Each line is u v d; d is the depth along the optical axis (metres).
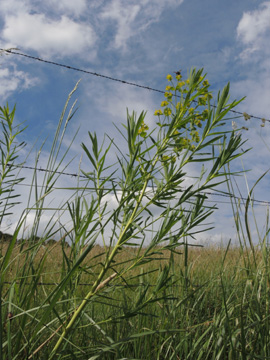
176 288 2.03
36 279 1.22
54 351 1.14
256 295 1.70
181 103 1.42
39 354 1.31
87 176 1.35
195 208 1.34
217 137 1.34
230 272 2.61
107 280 1.27
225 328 1.63
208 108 1.34
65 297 1.32
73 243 1.31
